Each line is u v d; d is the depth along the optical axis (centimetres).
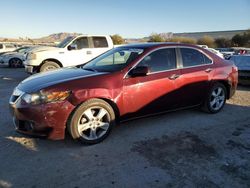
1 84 1020
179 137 458
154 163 369
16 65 1923
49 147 415
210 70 566
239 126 516
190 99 541
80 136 414
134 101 459
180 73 514
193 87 537
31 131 396
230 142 441
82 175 339
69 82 409
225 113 601
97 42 1170
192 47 553
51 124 391
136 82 456
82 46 1139
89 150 407
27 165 361
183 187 316
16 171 346
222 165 366
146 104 474
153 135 466
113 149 411
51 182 323
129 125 512
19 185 317
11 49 2377
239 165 367
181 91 518
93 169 353
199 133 477
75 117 404
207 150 411
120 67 460
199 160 379
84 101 408
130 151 404
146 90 468
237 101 723
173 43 529
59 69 523
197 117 566
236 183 325
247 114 597
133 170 351
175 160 378
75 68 520
